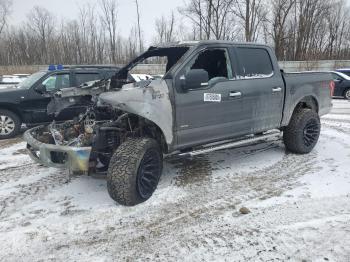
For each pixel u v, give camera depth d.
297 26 31.19
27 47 47.47
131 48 37.94
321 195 4.21
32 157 4.36
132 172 3.82
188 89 4.27
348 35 35.91
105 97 4.06
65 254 3.11
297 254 3.02
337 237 3.26
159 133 4.29
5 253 3.14
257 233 3.38
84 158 3.82
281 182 4.67
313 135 5.96
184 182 4.72
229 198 4.19
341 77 15.88
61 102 4.88
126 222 3.65
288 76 5.60
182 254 3.07
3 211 3.96
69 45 44.34
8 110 7.65
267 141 6.88
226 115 4.71
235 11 25.42
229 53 4.83
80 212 3.89
